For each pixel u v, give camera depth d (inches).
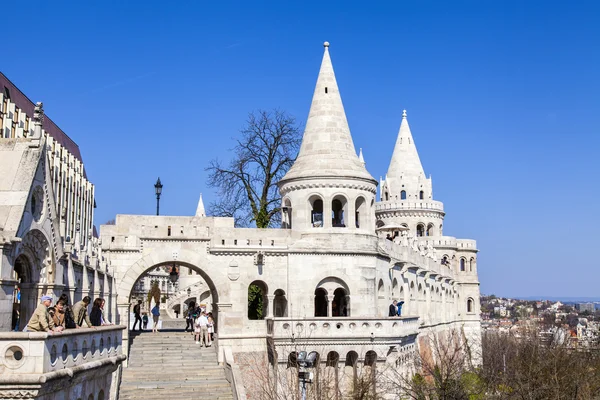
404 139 3516.2
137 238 1753.2
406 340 1873.8
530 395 1691.7
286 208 1977.1
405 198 3449.8
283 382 1616.6
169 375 1534.2
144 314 2282.2
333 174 1905.8
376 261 1927.9
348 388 1625.2
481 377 1908.2
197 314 2009.1
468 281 3545.8
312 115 2016.5
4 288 857.5
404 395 1681.8
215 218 1819.6
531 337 2910.9
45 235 993.5
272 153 2471.7
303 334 1643.7
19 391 651.5
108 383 933.8
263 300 1910.7
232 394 1428.4
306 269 1840.6
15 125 1866.4
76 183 2390.5
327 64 2054.6
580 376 1939.0
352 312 1851.6
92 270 1413.6
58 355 711.1
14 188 922.1
